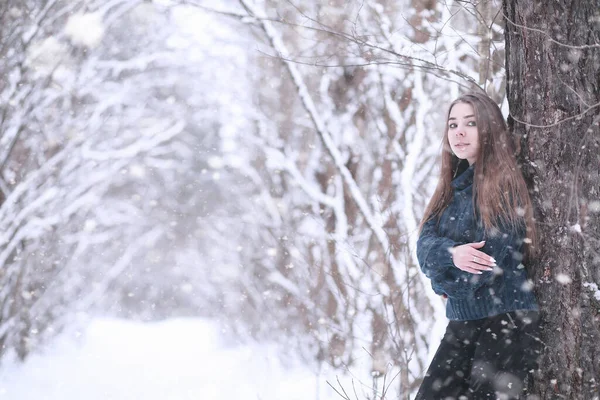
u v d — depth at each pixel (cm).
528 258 389
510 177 380
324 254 836
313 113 655
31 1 950
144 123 1522
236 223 1476
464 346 398
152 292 2228
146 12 1240
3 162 967
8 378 938
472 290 383
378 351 605
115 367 1024
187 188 2017
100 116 1265
